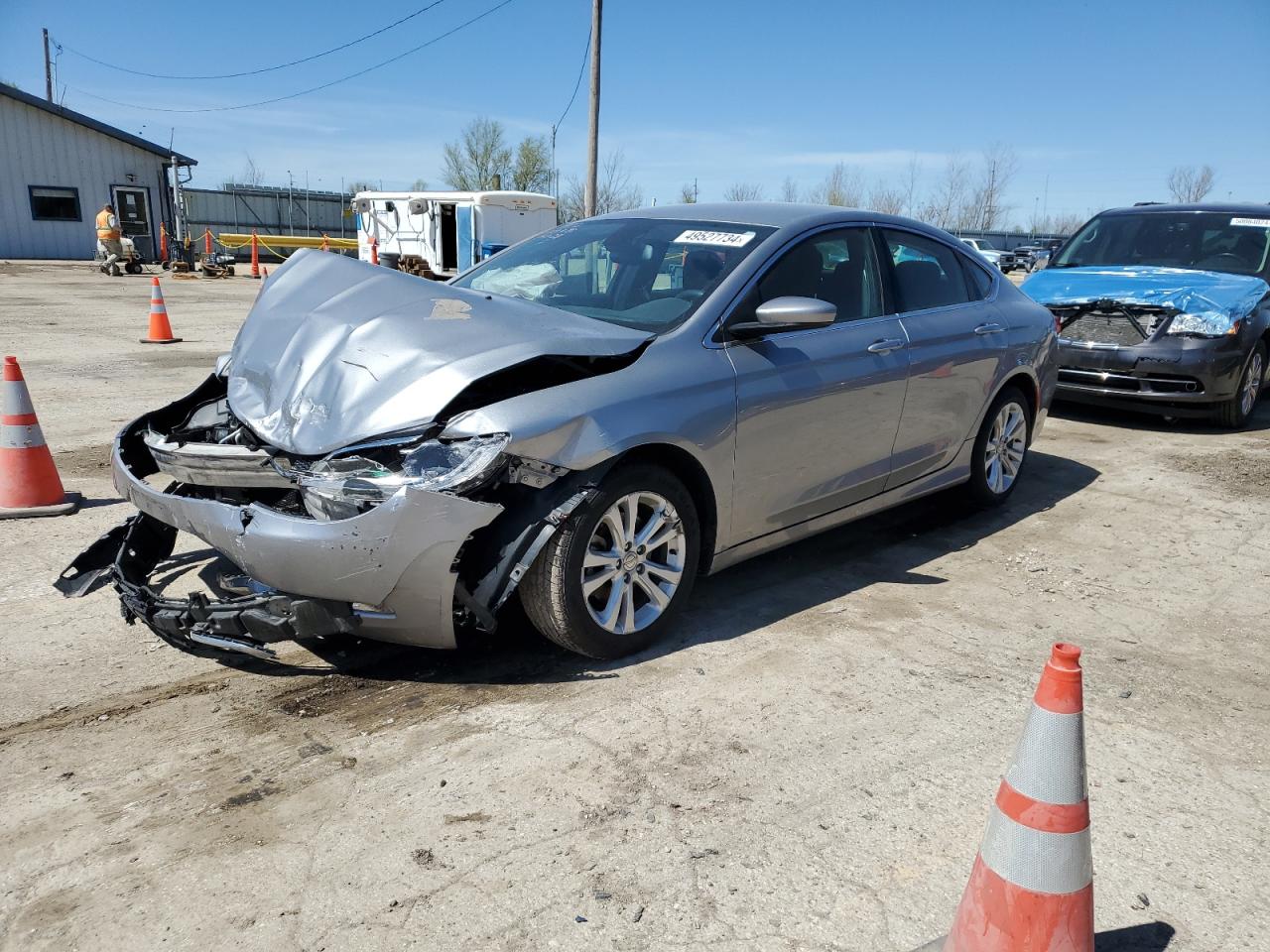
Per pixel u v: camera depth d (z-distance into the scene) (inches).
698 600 167.2
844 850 100.8
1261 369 323.0
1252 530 216.4
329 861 97.3
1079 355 314.3
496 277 180.7
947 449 200.1
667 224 178.1
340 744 118.8
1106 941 89.1
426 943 86.4
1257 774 118.3
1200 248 344.8
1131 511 229.3
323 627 121.2
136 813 104.3
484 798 108.1
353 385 128.7
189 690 131.6
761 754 118.7
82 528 195.2
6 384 199.8
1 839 99.7
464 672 137.9
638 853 99.4
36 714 124.5
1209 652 153.7
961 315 201.3
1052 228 2657.5
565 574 129.3
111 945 85.6
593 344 135.5
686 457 142.6
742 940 87.8
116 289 789.9
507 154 2015.3
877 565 188.9
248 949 85.3
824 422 163.9
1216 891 96.8
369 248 999.0
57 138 1159.6
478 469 118.6
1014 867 77.6
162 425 158.2
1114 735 126.6
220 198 1621.6
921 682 139.2
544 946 86.4
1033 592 176.9
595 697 131.4
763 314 148.2
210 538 125.1
